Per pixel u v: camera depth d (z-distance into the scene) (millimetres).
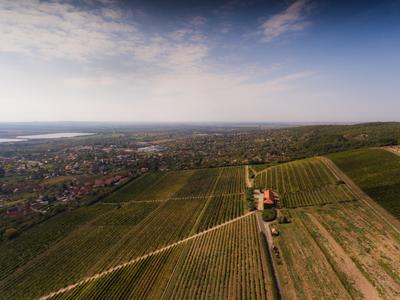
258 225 74375
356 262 51250
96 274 59594
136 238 75812
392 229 62688
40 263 66000
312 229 66875
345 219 70562
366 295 42750
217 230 75312
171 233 77000
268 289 46688
